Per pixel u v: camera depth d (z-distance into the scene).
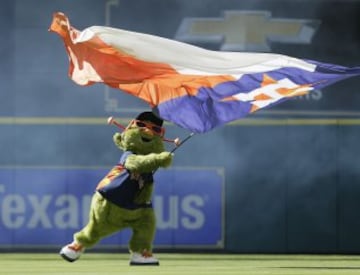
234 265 34.53
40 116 51.28
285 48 50.84
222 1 50.88
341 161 51.28
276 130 51.22
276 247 51.19
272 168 51.28
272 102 32.81
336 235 51.12
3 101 51.12
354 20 50.88
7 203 51.22
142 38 31.64
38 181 51.25
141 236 29.69
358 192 51.19
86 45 30.94
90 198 51.31
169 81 32.06
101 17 50.94
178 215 51.12
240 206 51.22
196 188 51.22
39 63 51.22
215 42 50.88
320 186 51.25
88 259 42.19
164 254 49.88
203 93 32.38
